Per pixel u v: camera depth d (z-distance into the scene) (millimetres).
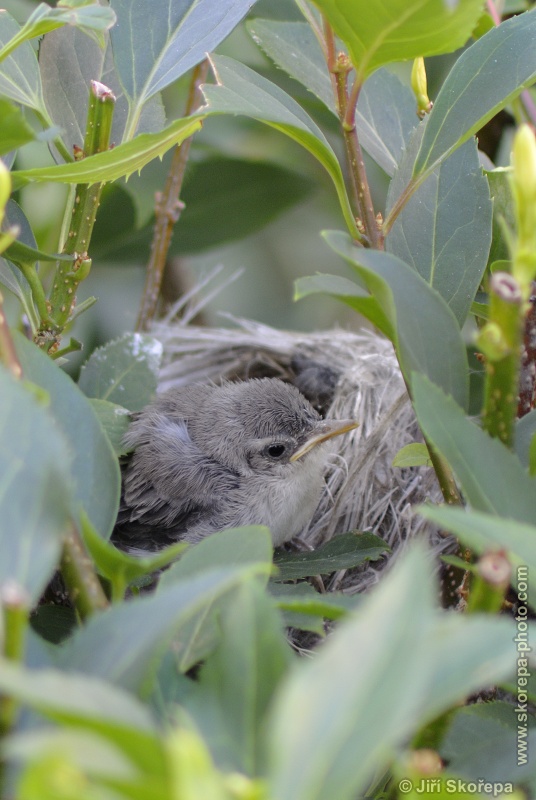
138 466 568
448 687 249
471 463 381
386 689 226
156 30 516
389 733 223
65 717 241
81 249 517
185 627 409
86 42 526
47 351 520
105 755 217
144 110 529
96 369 543
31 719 302
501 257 521
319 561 531
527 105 548
